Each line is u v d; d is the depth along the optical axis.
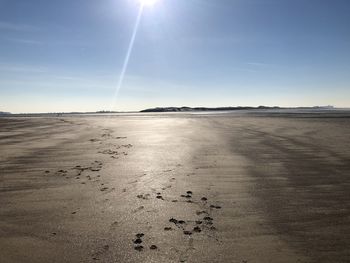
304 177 8.89
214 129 22.42
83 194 7.51
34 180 8.74
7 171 9.76
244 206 6.68
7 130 22.67
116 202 6.95
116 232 5.45
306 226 5.67
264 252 4.76
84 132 21.06
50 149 13.65
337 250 4.80
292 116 44.97
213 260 4.54
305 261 4.50
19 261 4.53
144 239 5.19
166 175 9.20
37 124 29.38
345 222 5.82
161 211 6.40
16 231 5.54
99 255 4.69
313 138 16.58
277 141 15.64
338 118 36.09
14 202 7.00
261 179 8.73
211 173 9.39
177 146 14.38
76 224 5.80
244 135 18.38
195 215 6.19
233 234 5.36
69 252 4.78
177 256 4.65
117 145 14.82
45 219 6.04
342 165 10.20
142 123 30.41
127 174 9.35
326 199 7.07
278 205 6.72
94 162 11.02
